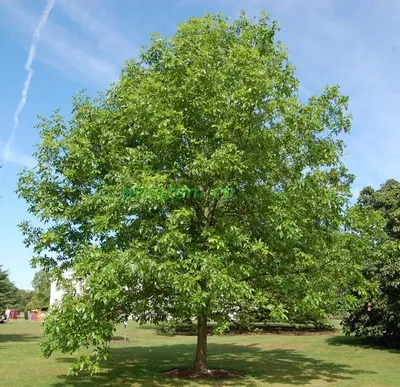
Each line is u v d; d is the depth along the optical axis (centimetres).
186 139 973
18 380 1037
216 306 1016
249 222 1025
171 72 1010
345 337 2191
